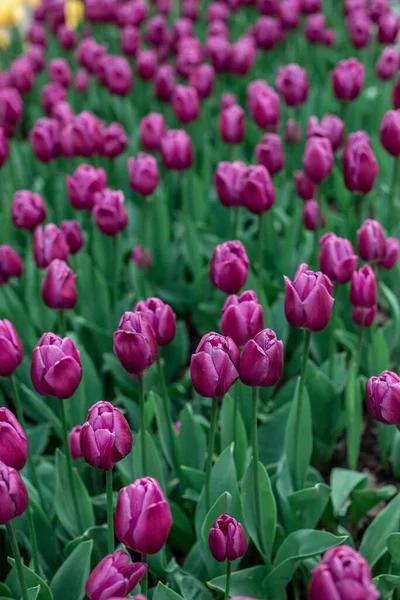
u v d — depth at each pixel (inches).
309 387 151.6
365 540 126.9
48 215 214.2
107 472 103.3
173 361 177.2
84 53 257.0
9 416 95.3
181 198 223.1
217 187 157.2
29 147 249.4
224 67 232.2
